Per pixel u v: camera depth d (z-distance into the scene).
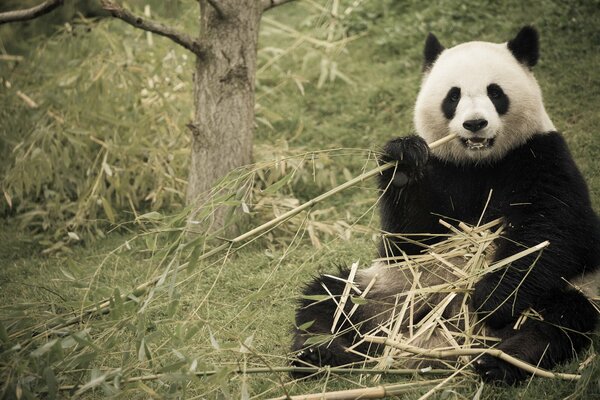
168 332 6.44
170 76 12.95
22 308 6.87
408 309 7.37
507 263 6.88
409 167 7.25
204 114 10.23
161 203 11.52
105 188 11.55
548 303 6.94
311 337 6.66
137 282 9.54
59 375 6.46
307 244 10.55
